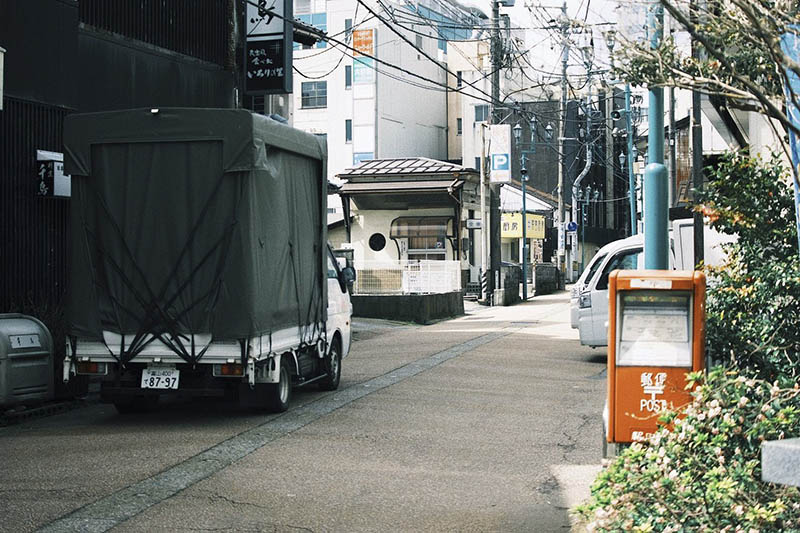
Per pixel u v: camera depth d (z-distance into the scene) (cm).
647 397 712
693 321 709
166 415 1183
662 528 514
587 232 7081
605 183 7806
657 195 989
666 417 597
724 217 828
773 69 619
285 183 1195
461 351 1997
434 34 6488
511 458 930
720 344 757
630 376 715
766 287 782
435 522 702
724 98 620
